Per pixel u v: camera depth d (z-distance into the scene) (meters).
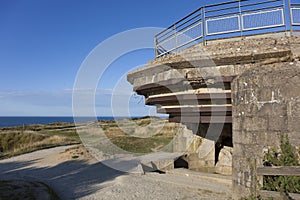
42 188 8.26
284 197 4.21
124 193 7.53
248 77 5.42
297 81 4.66
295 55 5.47
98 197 7.32
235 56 6.14
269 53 5.78
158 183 8.54
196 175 9.04
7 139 25.94
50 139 26.72
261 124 5.05
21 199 6.81
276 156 4.72
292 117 4.64
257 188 4.78
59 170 12.48
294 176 4.37
